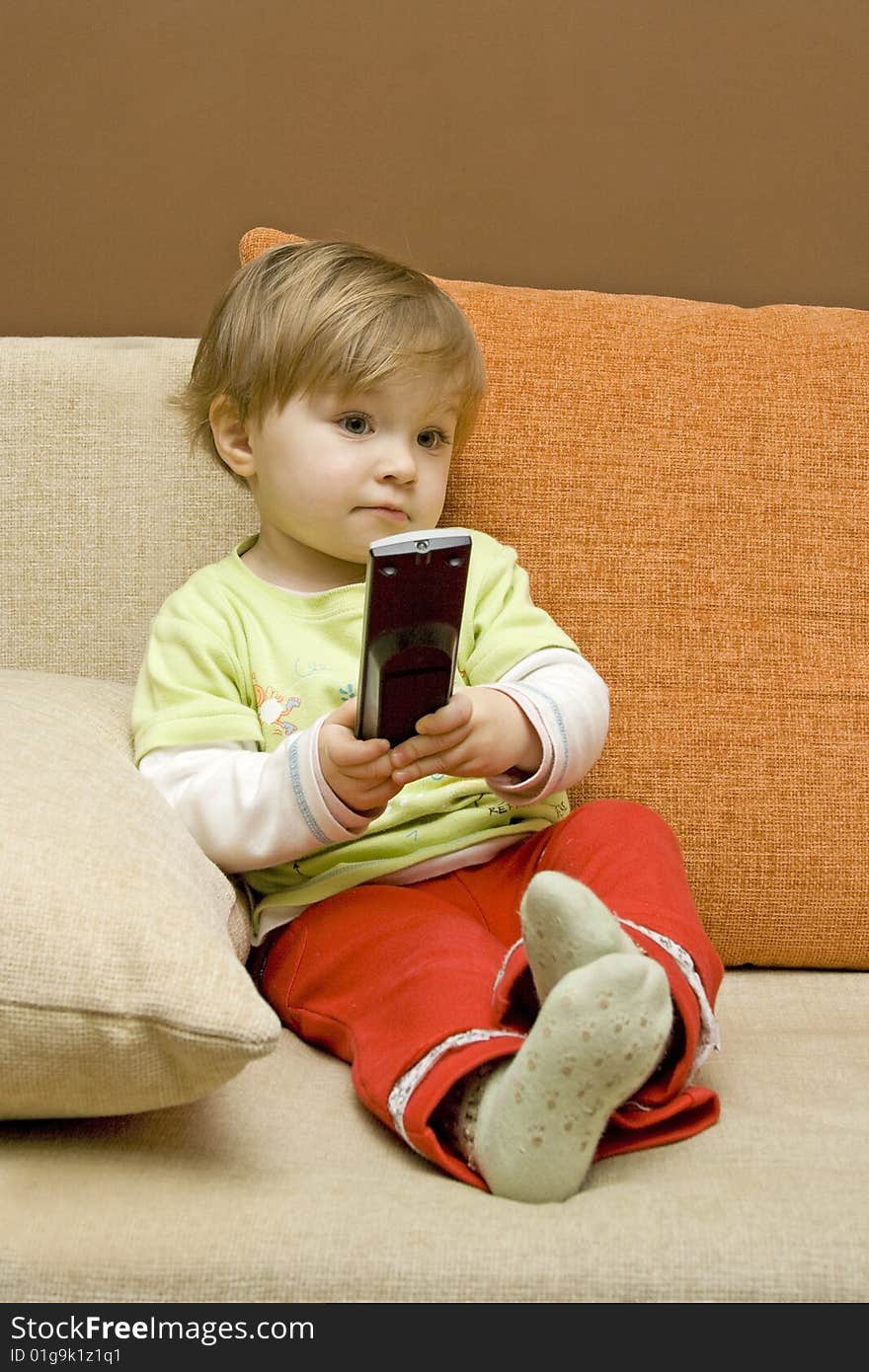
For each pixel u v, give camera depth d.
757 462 1.28
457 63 1.78
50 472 1.31
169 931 0.78
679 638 1.24
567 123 1.80
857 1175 0.77
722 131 1.81
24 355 1.34
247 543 1.23
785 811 1.22
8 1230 0.68
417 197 1.80
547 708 1.05
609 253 1.81
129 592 1.30
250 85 1.78
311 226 1.80
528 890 0.76
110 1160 0.77
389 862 1.07
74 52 1.77
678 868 0.98
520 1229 0.69
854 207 1.83
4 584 1.30
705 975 0.87
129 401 1.33
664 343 1.31
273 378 1.09
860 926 1.21
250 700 1.12
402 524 1.10
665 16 1.79
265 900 1.07
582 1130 0.73
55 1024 0.74
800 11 1.80
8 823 0.81
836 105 1.81
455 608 0.86
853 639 1.27
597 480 1.26
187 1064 0.75
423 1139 0.78
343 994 0.96
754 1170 0.78
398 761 0.95
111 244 1.80
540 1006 0.82
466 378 1.12
